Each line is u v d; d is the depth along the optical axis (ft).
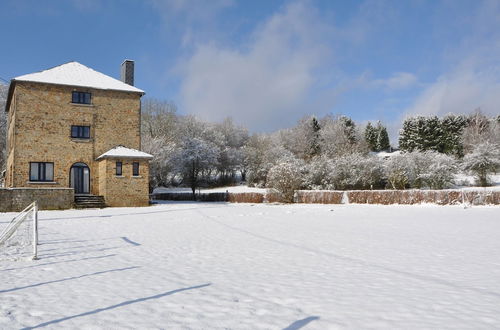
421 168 128.06
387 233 38.58
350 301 15.48
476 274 20.04
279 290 17.43
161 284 19.12
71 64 103.14
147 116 201.87
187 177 188.24
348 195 101.35
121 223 53.62
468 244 30.71
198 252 28.91
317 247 30.17
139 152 94.99
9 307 15.62
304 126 245.24
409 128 234.38
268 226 47.16
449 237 34.99
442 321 12.96
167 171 181.78
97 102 95.91
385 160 139.54
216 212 72.79
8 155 108.37
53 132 91.25
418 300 15.47
